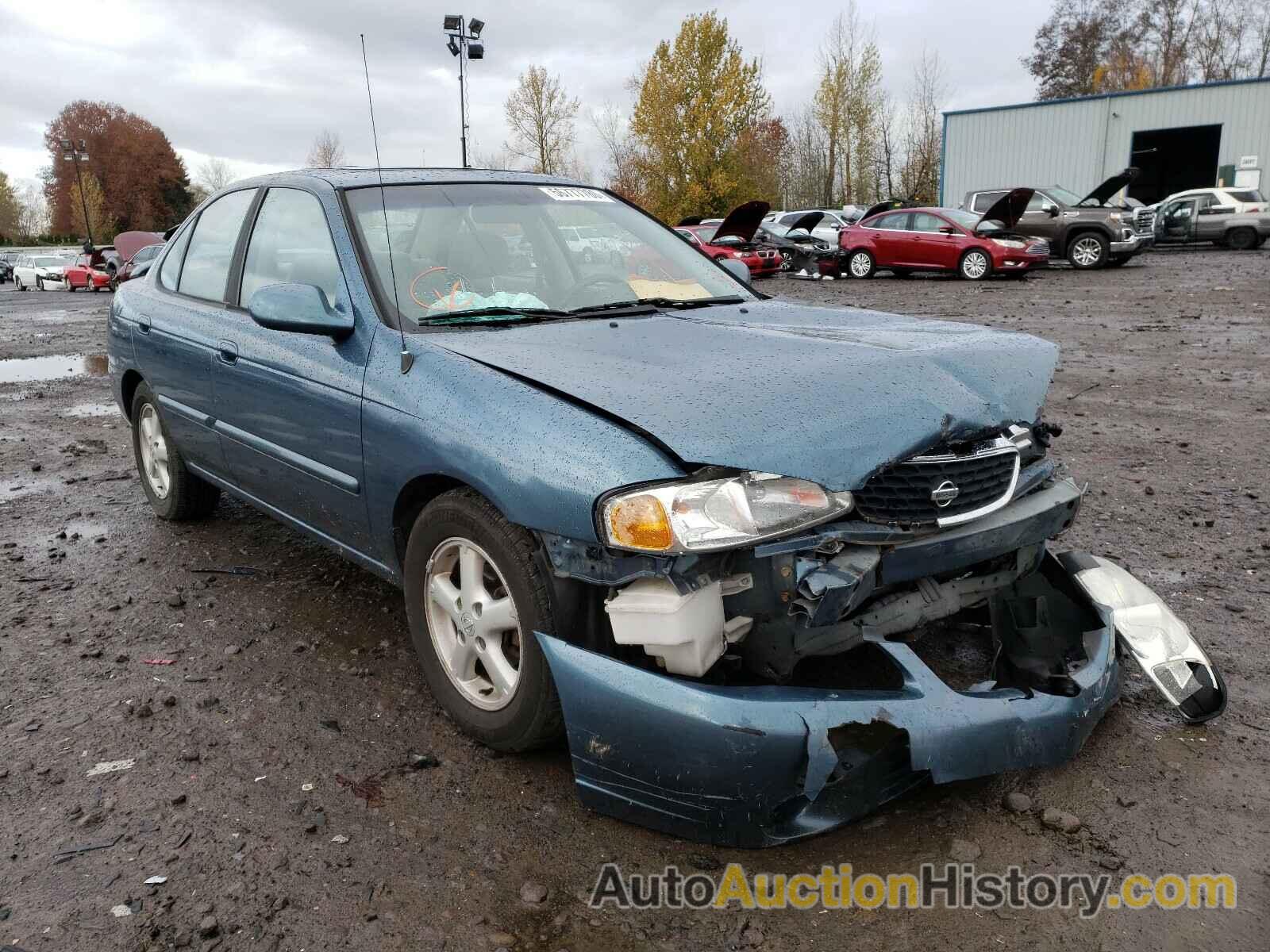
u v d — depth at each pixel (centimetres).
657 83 4281
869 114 4753
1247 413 681
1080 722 234
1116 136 3222
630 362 253
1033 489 264
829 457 215
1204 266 1966
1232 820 232
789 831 214
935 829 232
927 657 287
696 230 2267
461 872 219
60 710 293
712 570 215
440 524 261
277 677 313
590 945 197
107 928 202
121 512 501
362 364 288
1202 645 323
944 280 1923
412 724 283
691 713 206
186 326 396
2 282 4428
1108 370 866
